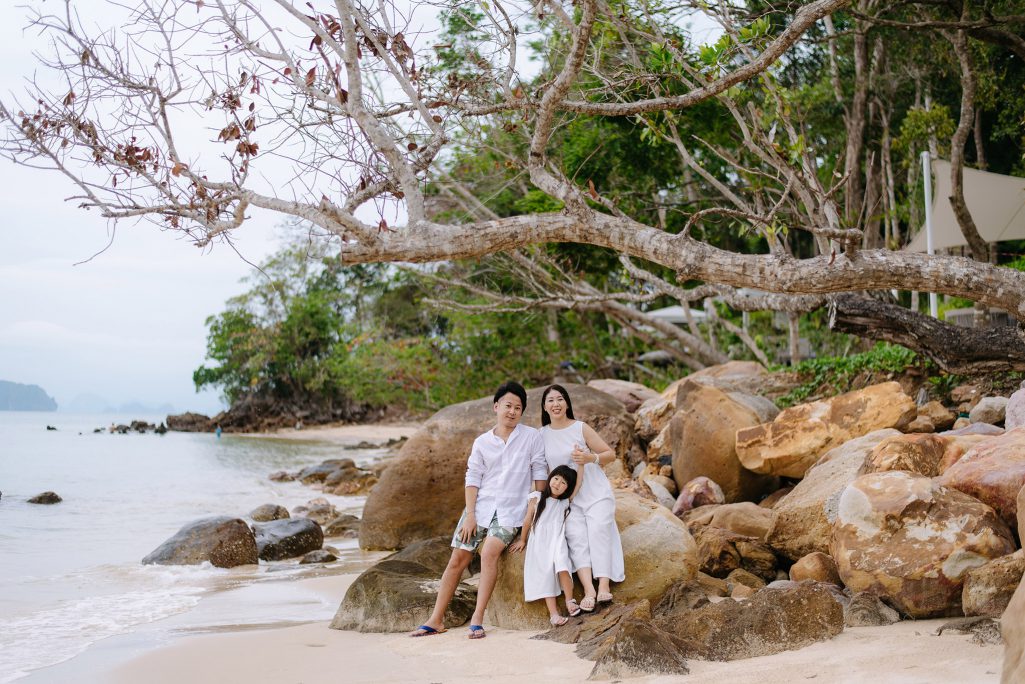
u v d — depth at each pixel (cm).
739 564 755
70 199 728
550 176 759
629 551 665
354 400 6588
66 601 895
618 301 2139
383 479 1241
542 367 2295
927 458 699
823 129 2178
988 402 1005
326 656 604
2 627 771
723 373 1530
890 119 2312
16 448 4275
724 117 1673
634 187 1808
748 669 470
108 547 1283
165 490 2181
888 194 2264
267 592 935
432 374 2467
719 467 1034
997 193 1605
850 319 1055
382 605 693
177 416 6950
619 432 1250
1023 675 338
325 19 729
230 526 1145
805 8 678
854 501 613
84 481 2438
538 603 652
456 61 862
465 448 1217
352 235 717
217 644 651
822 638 521
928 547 570
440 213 2192
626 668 487
